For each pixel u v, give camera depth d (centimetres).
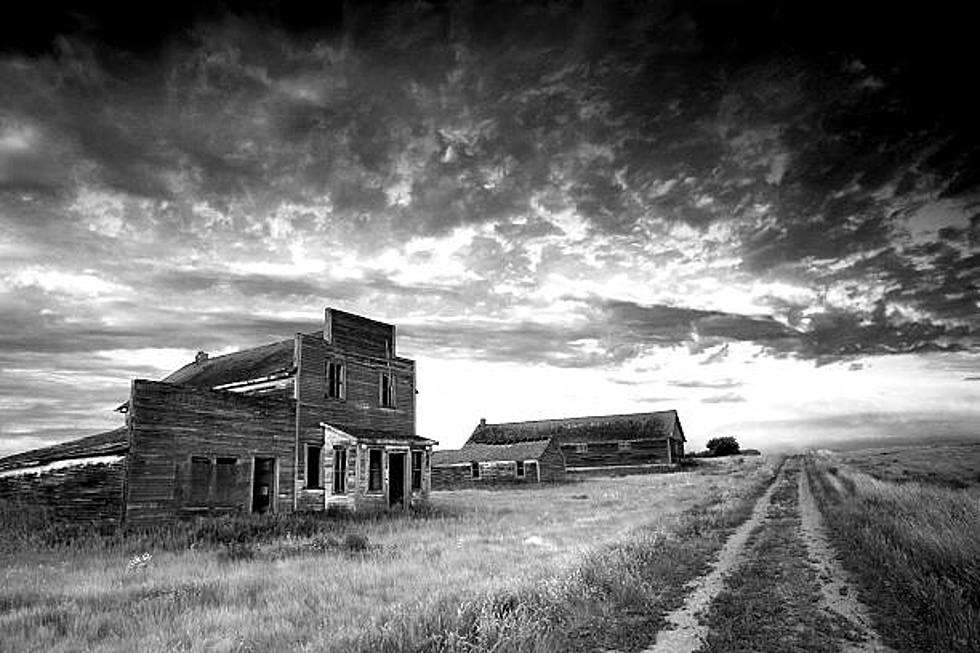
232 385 3019
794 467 6391
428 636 790
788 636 826
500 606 898
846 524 1800
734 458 9219
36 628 900
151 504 2153
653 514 2445
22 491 2412
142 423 2162
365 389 3142
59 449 2441
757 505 2777
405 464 3030
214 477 2372
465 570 1296
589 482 5644
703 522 2056
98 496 2169
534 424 7825
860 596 1015
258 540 1970
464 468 5959
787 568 1266
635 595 1020
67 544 1898
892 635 809
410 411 3416
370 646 760
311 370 2844
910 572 1056
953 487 3119
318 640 785
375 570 1317
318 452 2855
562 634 817
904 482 3453
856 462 6788
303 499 2714
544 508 3039
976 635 742
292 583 1200
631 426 7281
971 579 941
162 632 854
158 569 1422
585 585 1034
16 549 1809
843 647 779
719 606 973
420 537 1969
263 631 855
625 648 795
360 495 2752
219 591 1138
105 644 827
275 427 2639
